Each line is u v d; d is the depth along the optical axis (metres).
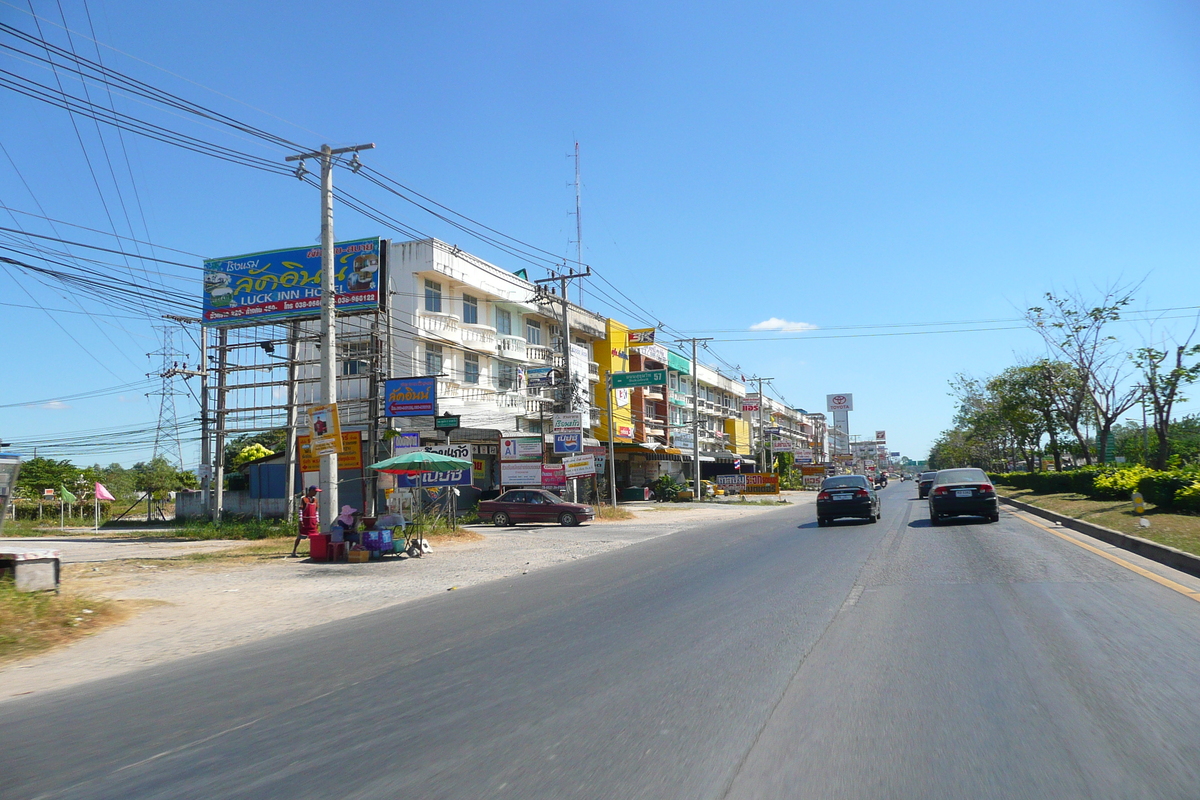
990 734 4.94
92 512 50.09
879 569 12.84
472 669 7.25
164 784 4.67
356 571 16.56
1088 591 9.91
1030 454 48.34
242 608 11.98
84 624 10.22
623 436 53.25
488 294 38.50
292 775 4.72
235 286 28.69
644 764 4.65
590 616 9.80
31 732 5.92
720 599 10.52
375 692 6.60
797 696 5.89
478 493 35.50
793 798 4.12
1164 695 5.59
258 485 34.16
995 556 13.98
